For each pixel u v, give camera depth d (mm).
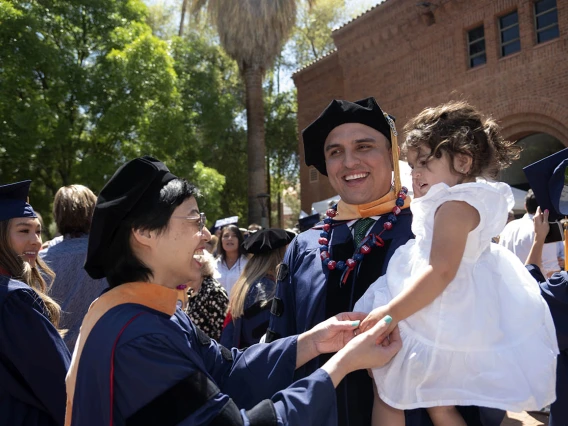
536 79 11922
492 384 1707
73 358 1606
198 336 1903
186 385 1424
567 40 11344
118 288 1644
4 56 12602
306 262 2361
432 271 1746
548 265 4980
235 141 24594
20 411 2354
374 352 1747
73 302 3355
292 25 16422
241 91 24422
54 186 15609
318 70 18391
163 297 1639
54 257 3434
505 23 12820
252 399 1850
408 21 14594
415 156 1990
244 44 16094
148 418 1391
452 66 13648
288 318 2381
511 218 6914
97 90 13969
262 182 17031
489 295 1783
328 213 2477
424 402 1754
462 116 1965
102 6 14648
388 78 15359
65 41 14352
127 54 14094
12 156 13328
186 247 1666
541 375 1745
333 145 2324
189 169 15602
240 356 1955
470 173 1935
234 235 6387
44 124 13023
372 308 1993
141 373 1420
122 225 1625
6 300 2334
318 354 1911
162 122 14273
